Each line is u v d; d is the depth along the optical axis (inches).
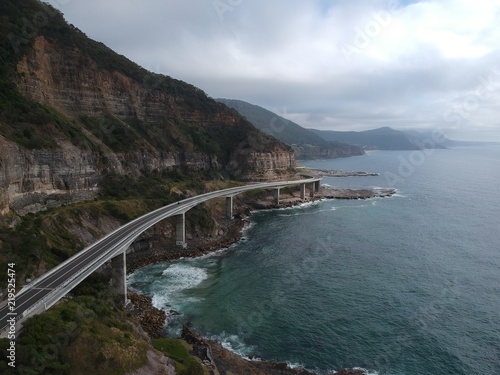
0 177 2625.5
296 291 3004.4
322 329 2434.8
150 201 4416.8
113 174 4532.5
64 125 4069.9
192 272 3435.0
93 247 2711.6
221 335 2370.8
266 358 2142.0
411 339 2317.9
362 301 2815.0
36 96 4156.0
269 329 2439.7
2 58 3811.5
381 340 2310.5
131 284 3147.1
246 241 4461.1
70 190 3676.2
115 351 1550.2
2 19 4069.9
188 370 1744.6
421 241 4362.7
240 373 1964.8
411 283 3137.3
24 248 2374.5
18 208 2928.2
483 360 2124.8
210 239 4448.8
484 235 4618.6
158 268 3533.5
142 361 1624.0
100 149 4515.3
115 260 2723.9
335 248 4121.6
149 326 2415.1
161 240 4077.3
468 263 3622.0
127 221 3870.6
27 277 2172.7
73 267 2290.8
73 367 1386.6
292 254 3944.4
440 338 2329.0
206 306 2758.4
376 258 3767.2
